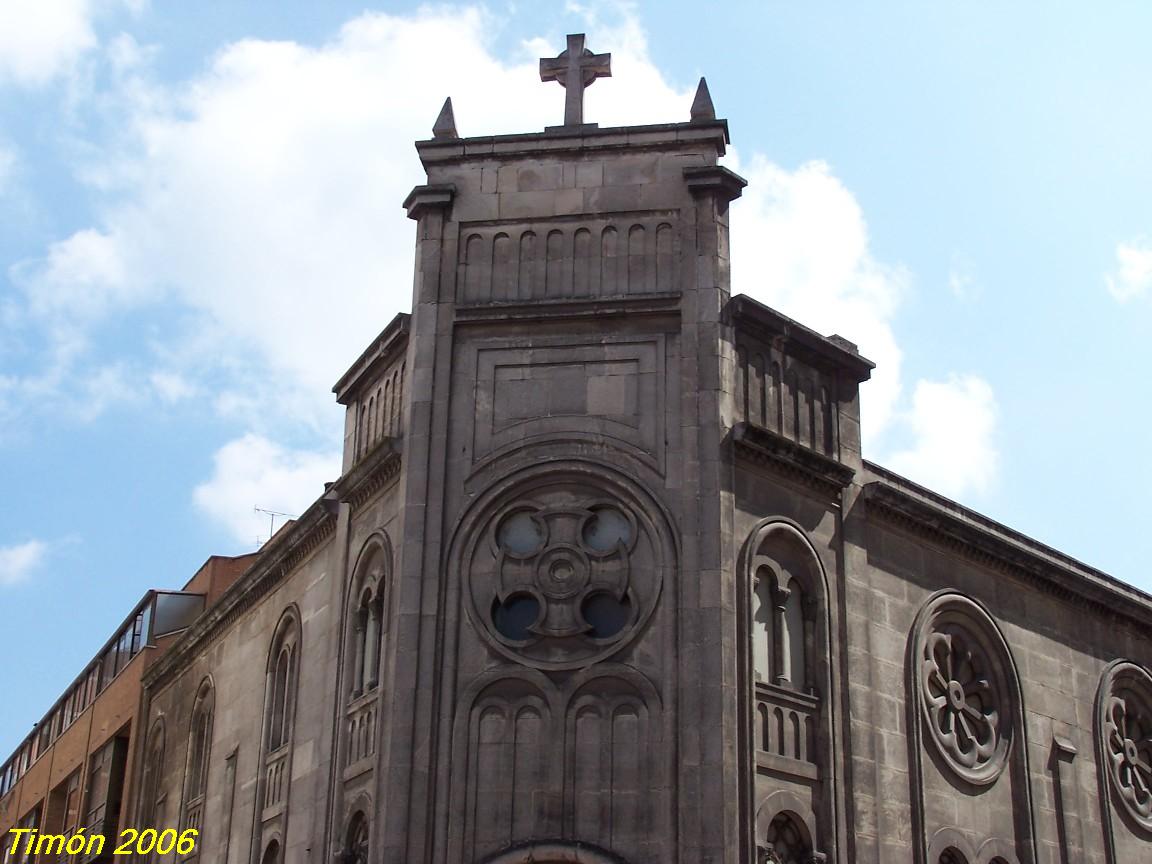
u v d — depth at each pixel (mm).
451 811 20359
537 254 23578
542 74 25109
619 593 21203
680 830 19859
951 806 25141
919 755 24672
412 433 22531
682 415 22125
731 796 20094
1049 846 26875
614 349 22656
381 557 24156
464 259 23656
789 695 22203
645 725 20500
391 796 20375
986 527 28062
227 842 29391
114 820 39938
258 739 28922
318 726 25766
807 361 24812
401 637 21266
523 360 22766
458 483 22188
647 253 23375
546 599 21297
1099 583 30297
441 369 22875
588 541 21719
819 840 21828
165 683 37562
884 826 23422
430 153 24344
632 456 21938
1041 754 27625
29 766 53219
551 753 20484
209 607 33688
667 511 21547
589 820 20156
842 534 24328
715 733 20281
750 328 23625
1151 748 30922
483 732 20766
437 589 21531
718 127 23766
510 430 22391
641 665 20812
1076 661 29531
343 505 25875
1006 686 27359
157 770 36438
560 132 24156
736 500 22219
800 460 23375
